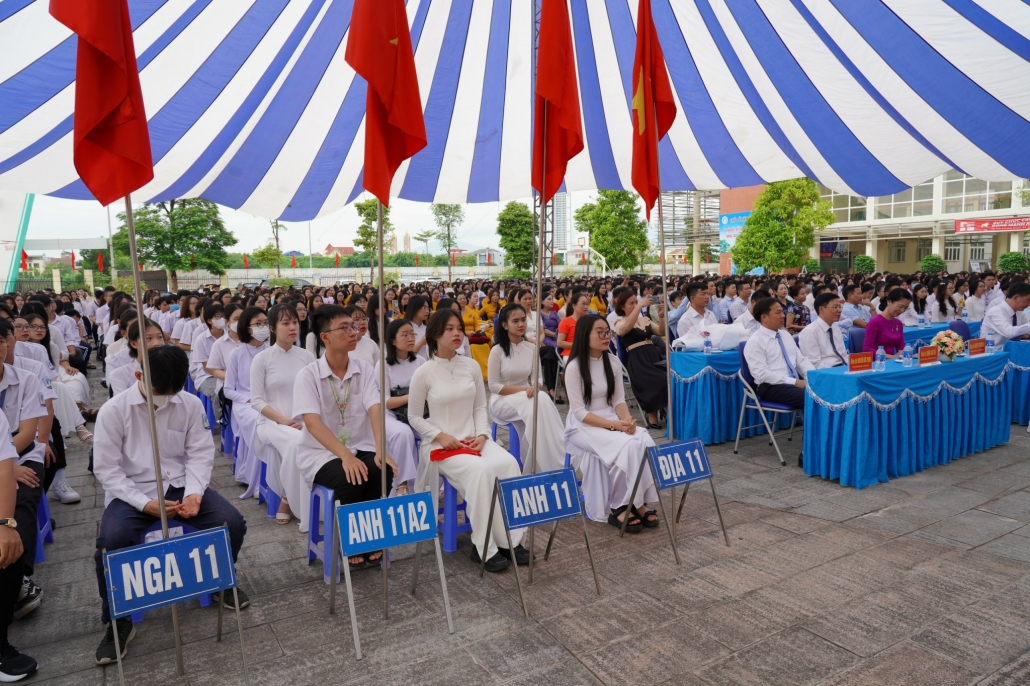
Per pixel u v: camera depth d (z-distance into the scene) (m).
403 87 3.07
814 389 5.50
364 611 3.41
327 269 42.41
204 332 7.05
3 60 4.47
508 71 6.79
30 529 3.28
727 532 4.36
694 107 7.10
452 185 7.89
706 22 6.19
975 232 29.03
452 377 4.26
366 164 3.08
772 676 2.77
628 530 4.41
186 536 2.79
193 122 5.90
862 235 35.06
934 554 3.95
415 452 4.71
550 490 3.59
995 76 5.24
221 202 7.10
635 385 7.22
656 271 59.53
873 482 5.31
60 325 9.86
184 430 3.48
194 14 5.02
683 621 3.23
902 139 6.32
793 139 6.92
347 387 4.05
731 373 6.72
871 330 6.60
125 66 2.51
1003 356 6.46
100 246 34.81
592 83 7.00
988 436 6.37
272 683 2.79
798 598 3.44
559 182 3.89
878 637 3.05
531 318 8.55
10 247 18.67
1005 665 2.82
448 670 2.86
